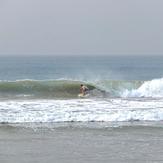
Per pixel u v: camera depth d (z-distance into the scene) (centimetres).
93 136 3369
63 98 5069
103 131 3550
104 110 4194
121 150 2955
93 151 2920
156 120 4016
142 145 3100
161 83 5688
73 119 3919
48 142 3161
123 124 3828
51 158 2742
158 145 3106
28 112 4038
